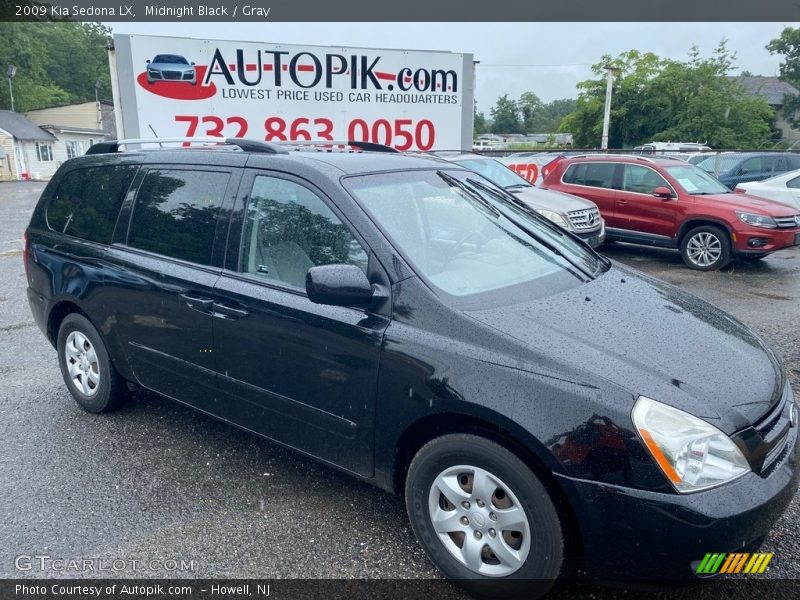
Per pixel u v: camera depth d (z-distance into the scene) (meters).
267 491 3.43
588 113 42.38
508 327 2.59
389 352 2.70
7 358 5.61
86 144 57.72
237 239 3.35
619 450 2.25
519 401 2.38
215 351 3.39
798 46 55.84
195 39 10.59
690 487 2.22
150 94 10.56
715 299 7.85
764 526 2.29
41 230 4.55
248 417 3.37
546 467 2.35
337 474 3.62
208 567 2.84
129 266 3.81
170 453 3.85
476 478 2.54
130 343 3.91
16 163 46.81
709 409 2.34
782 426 2.56
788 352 5.64
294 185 3.19
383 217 3.00
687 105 39.19
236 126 11.06
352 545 2.98
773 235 9.24
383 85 11.82
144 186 3.90
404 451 2.82
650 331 2.79
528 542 2.44
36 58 70.44
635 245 10.60
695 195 9.93
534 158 15.09
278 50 11.01
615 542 2.29
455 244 3.17
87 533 3.07
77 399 4.46
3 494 3.40
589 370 2.39
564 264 3.39
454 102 12.47
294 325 3.01
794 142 37.22
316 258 3.05
